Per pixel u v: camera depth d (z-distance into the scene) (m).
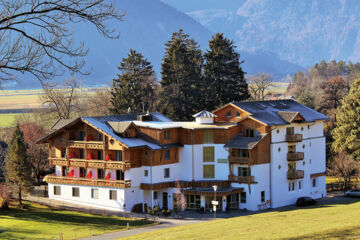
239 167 78.62
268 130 78.56
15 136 82.31
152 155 76.25
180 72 126.56
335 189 96.25
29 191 77.12
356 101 94.81
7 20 19.72
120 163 74.31
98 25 20.91
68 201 80.56
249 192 76.94
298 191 83.69
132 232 60.03
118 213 73.25
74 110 132.00
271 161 79.06
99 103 136.88
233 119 83.56
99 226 64.38
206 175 80.12
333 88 144.50
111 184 75.38
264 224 48.84
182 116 122.44
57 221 67.38
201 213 74.69
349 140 93.44
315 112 91.00
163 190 79.00
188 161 79.94
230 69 127.81
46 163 100.81
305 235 37.53
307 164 85.38
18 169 75.81
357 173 99.06
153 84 134.62
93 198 77.62
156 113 90.88
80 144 77.88
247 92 128.88
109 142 75.19
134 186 75.62
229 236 41.94
